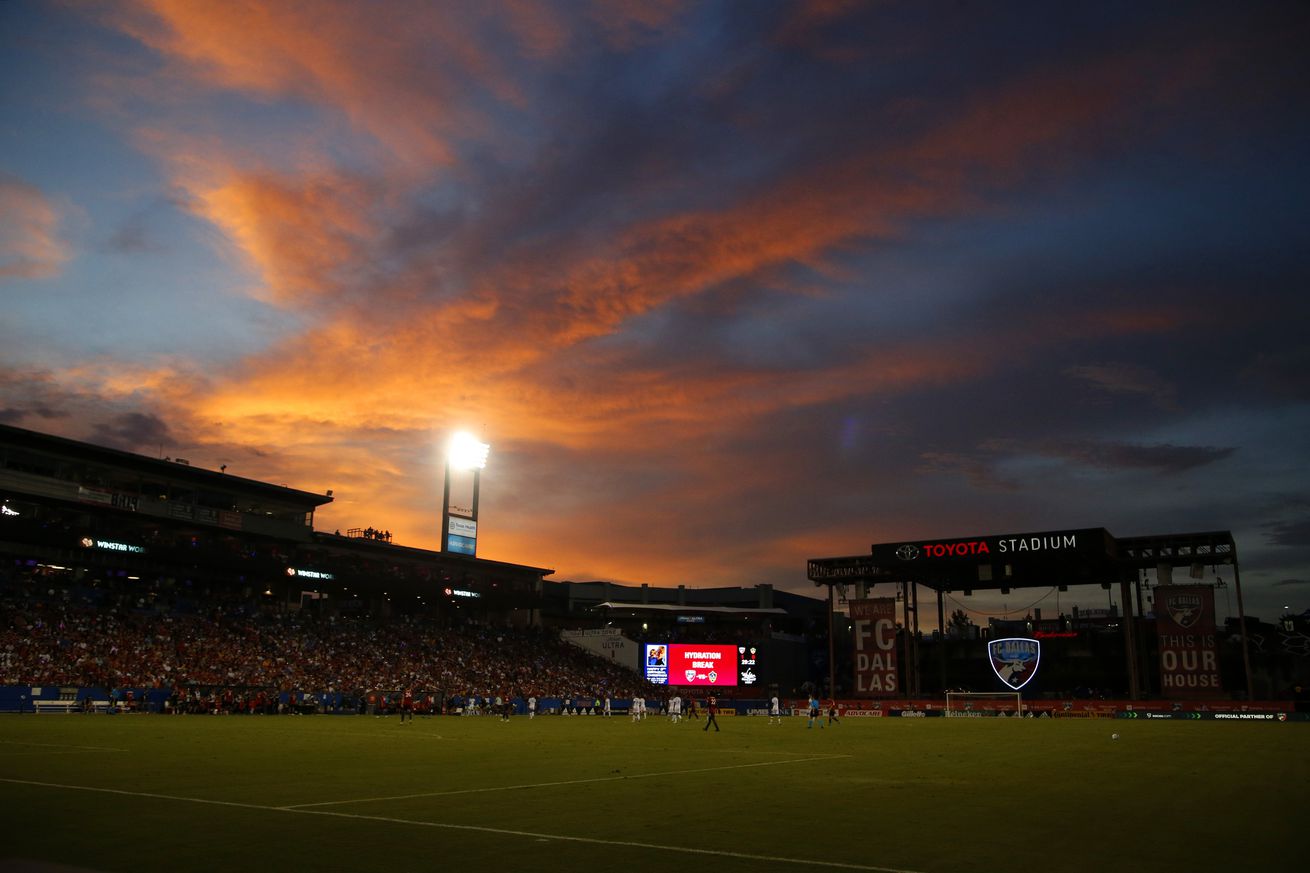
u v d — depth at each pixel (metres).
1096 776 28.62
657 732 57.94
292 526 102.38
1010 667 97.38
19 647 70.12
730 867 13.58
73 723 52.09
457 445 121.44
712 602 144.75
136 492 92.94
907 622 108.25
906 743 47.44
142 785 22.89
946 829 17.28
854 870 13.48
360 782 24.50
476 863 13.66
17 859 13.28
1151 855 14.72
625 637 123.94
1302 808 20.73
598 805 20.50
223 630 87.25
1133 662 98.31
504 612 127.38
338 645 94.69
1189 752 40.56
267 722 60.00
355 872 12.94
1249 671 92.69
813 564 114.19
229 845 14.85
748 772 29.53
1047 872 13.39
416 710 81.88
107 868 13.06
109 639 76.94
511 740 46.16
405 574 113.50
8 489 80.56
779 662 128.62
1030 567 107.50
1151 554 98.69
